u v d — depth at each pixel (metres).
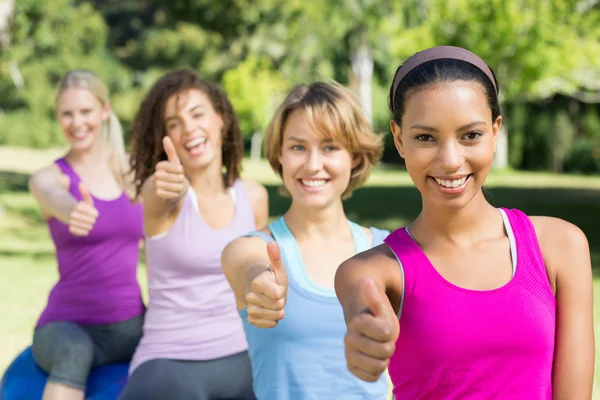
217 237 4.58
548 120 39.34
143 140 4.92
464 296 2.25
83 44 55.56
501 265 2.30
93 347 4.96
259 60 45.31
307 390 3.46
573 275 2.35
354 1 38.62
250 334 3.54
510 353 2.23
